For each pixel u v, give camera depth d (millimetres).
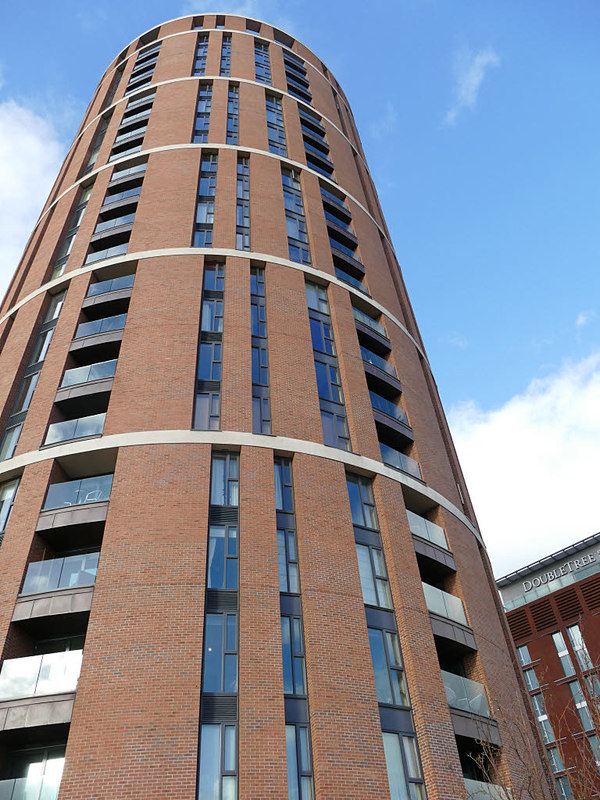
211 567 20906
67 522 21891
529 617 58281
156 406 24719
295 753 18219
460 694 22375
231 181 36031
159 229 32281
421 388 34031
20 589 20578
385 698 20531
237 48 48781
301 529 22812
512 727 22938
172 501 21812
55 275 33531
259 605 20219
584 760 20891
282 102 45531
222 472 23625
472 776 23125
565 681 52562
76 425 24797
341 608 21438
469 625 25188
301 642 20453
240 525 21953
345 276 35812
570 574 58531
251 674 18766
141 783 16172
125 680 17797
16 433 26016
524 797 21141
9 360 29125
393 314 36531
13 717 17906
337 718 18906
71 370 26969
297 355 28641
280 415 25891
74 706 17422
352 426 27781
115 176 37562
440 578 27406
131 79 47500
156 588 19625
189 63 46031
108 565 20078
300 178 39625
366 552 24062
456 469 34750
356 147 51219
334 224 38094
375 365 32094
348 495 25172
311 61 55031
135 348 26609
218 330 28312
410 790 18922
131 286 29719
